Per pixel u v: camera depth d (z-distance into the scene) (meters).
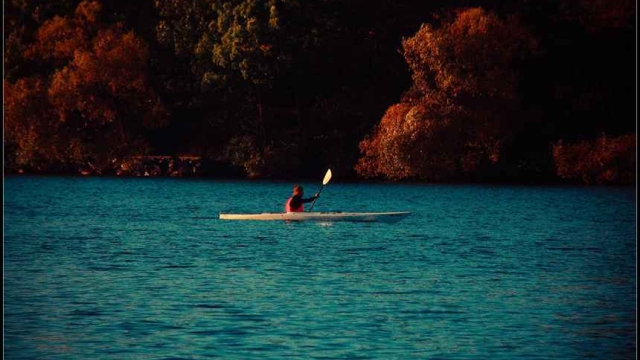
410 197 148.25
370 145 187.12
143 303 52.56
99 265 67.62
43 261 69.56
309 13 199.75
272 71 196.88
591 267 67.88
